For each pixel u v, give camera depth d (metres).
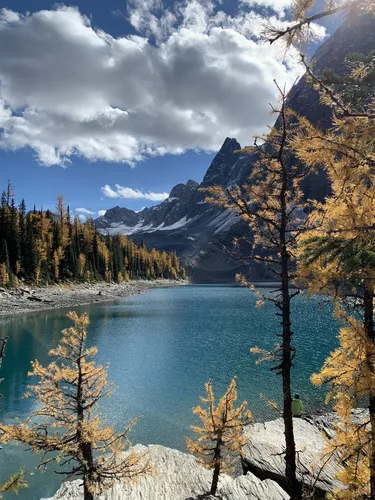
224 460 15.48
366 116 3.29
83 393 9.83
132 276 175.88
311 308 68.94
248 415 12.12
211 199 9.91
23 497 14.00
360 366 4.51
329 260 3.60
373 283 3.50
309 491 9.48
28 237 92.12
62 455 9.23
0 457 16.81
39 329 48.88
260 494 9.71
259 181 9.55
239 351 38.16
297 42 3.51
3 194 91.06
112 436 9.97
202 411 12.31
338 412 4.83
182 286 191.88
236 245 10.27
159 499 11.52
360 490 4.61
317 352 35.94
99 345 41.69
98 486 9.27
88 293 100.50
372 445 4.50
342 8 3.32
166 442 18.86
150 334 48.31
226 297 110.62
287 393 9.71
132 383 28.28
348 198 3.90
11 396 24.64
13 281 81.00
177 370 31.61
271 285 176.88
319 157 3.45
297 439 14.00
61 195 119.81
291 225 9.03
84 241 129.12
